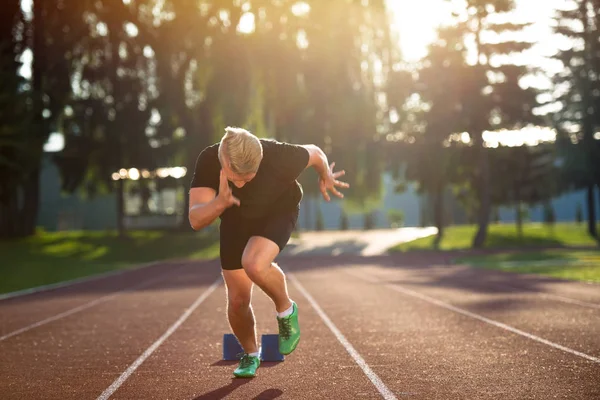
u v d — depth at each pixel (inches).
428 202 2517.2
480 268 850.1
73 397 179.8
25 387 194.9
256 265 164.2
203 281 717.3
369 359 229.9
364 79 1483.8
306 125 1454.2
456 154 1608.0
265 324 343.0
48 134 1397.6
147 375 209.5
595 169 1790.1
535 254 1176.8
